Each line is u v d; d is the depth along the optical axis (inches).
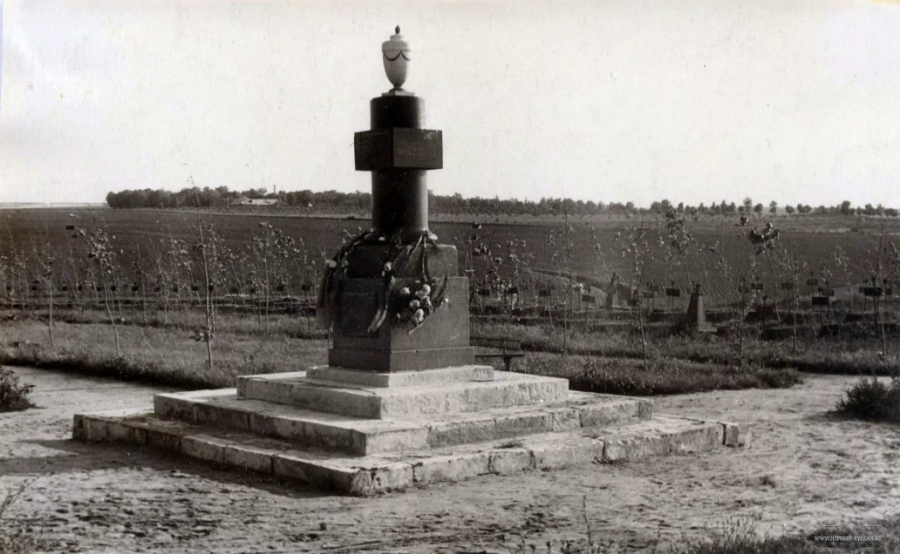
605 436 409.4
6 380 600.4
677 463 393.7
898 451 422.0
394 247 454.9
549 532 278.7
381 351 444.5
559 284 1326.3
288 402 449.4
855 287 1219.2
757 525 285.1
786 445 439.8
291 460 356.5
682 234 1178.6
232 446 386.9
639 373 674.8
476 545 264.2
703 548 249.0
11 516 300.7
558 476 363.3
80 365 797.9
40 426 513.3
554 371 679.7
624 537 270.7
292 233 1731.1
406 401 409.1
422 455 363.9
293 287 1542.8
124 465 390.0
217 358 772.6
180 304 1451.8
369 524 288.7
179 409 468.4
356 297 458.0
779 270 1291.8
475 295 1199.6
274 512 305.3
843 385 687.7
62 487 346.3
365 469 335.6
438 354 459.2
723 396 622.5
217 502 320.8
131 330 1127.0
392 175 469.7
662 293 1294.3
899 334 942.4
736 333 976.3
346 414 415.2
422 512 303.4
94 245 1321.4
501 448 380.8
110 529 285.0
